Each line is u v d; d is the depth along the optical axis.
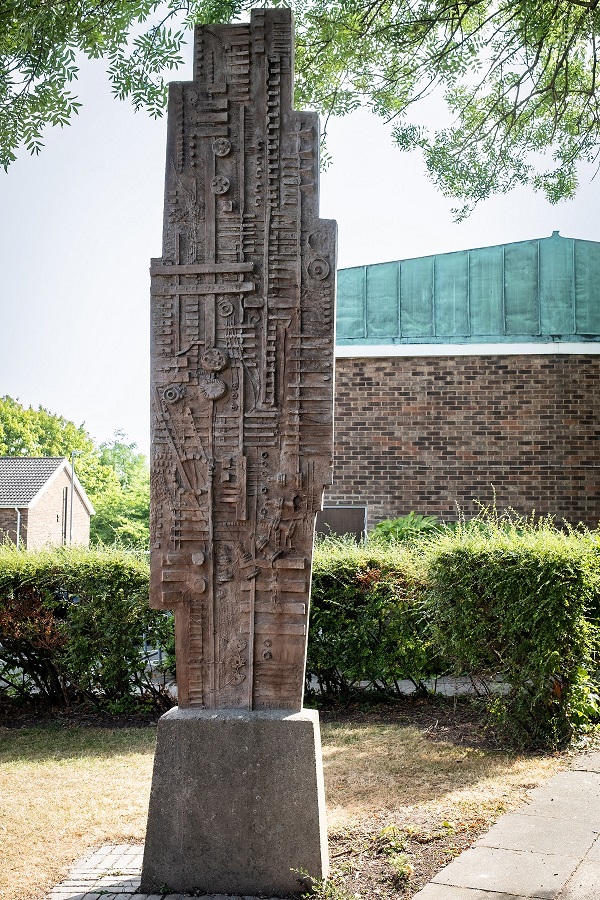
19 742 7.62
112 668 8.69
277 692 4.50
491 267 13.63
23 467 36.81
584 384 12.71
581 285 13.48
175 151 4.69
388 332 13.72
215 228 4.63
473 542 7.25
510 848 4.39
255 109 4.64
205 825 4.28
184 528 4.60
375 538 11.77
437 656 8.34
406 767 6.20
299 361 4.55
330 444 4.51
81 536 43.00
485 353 12.81
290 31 4.65
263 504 4.54
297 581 4.51
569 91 9.17
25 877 4.37
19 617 8.83
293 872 4.18
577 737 6.88
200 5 6.99
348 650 8.66
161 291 4.66
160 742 4.36
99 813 5.38
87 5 6.83
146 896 4.18
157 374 4.65
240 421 4.57
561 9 8.22
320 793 4.29
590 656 7.07
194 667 4.55
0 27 6.65
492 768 6.08
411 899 3.83
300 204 4.58
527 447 12.69
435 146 10.02
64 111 7.04
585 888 3.89
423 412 12.88
